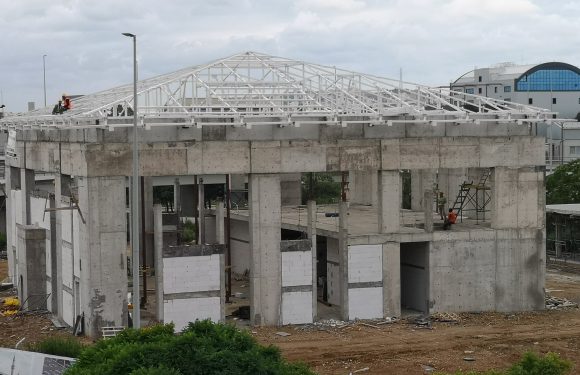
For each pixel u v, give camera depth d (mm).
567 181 75688
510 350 37781
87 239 39312
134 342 23219
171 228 57188
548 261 64000
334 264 46656
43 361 29641
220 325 23688
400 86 45938
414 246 46031
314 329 41438
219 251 41031
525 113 44906
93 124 39531
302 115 41312
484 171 50562
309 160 42000
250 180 41438
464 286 45125
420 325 42375
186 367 20500
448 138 44188
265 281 41719
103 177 39281
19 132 51125
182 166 40281
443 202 50281
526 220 45969
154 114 39812
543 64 113875
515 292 45969
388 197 43500
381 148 43125
